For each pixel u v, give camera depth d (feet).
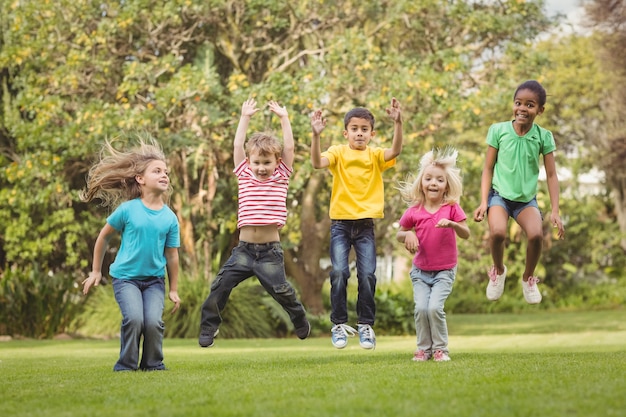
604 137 96.22
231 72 63.31
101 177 22.16
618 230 102.22
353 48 54.75
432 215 22.58
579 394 13.70
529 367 18.42
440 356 22.07
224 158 59.82
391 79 54.44
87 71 58.34
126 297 21.29
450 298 91.04
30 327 55.06
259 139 22.02
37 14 57.11
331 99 56.18
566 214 99.66
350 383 15.88
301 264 65.05
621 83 83.41
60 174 59.06
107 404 14.16
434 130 55.72
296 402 13.56
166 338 53.26
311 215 61.46
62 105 57.11
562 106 99.91
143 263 21.56
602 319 74.28
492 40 60.64
